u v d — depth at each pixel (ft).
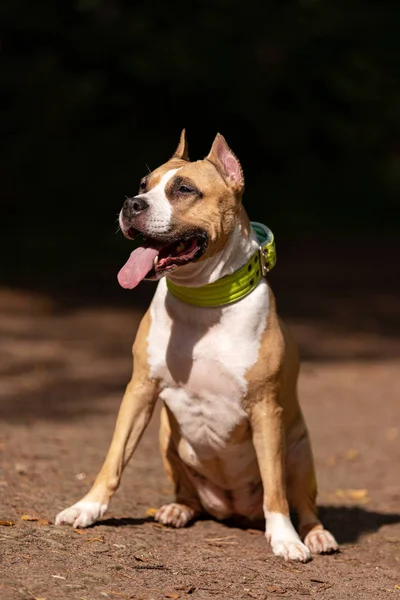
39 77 73.00
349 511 21.38
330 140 84.84
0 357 38.70
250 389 16.63
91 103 73.46
